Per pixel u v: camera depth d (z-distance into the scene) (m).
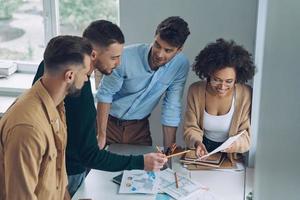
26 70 3.31
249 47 2.63
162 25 2.09
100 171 2.10
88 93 1.73
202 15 2.64
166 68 2.24
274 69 0.64
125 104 2.36
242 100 2.17
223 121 2.20
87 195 1.90
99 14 3.14
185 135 2.22
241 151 2.15
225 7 2.61
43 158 1.47
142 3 2.67
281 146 0.55
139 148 2.41
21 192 1.40
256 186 0.91
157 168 1.87
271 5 0.72
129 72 2.23
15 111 1.43
